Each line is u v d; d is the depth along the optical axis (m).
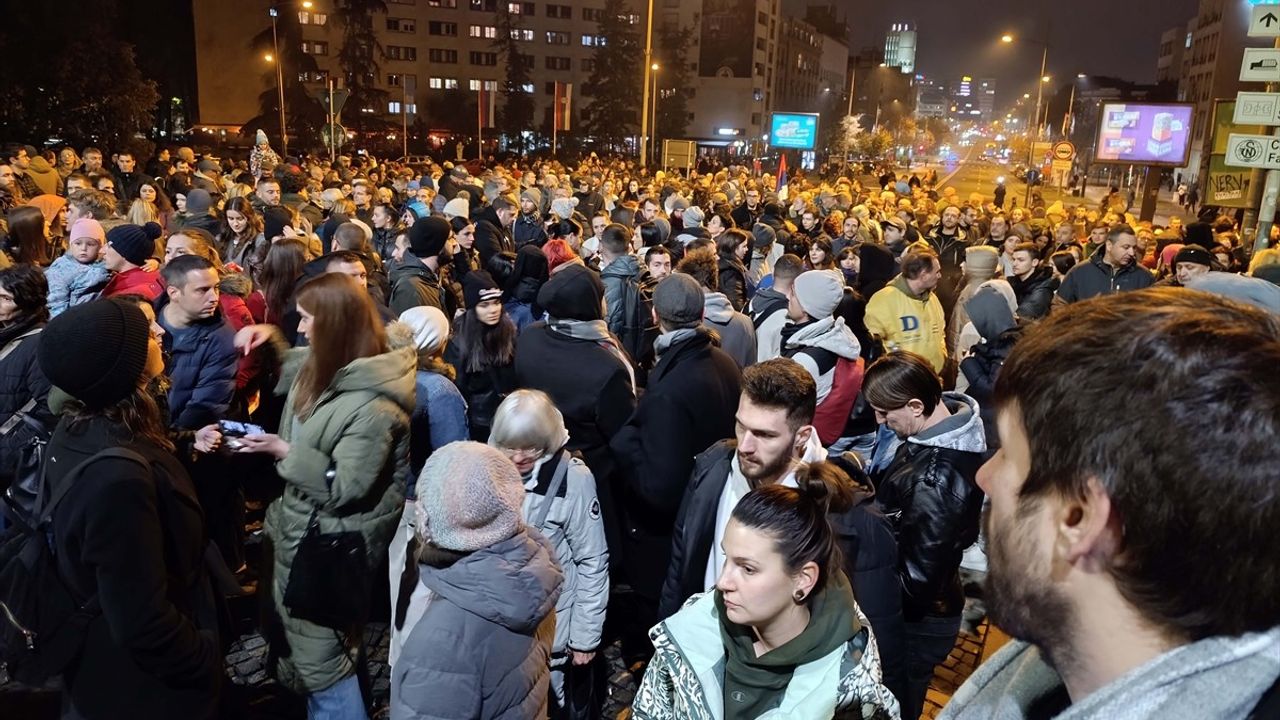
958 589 3.05
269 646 3.07
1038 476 0.69
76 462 2.31
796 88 118.44
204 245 5.36
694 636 2.06
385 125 60.25
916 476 2.88
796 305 4.60
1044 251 11.43
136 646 2.21
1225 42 67.00
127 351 2.30
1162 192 60.41
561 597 3.28
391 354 2.97
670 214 13.48
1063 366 0.68
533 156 67.94
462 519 2.16
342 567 2.87
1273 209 7.20
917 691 3.09
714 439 3.52
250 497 5.88
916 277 5.68
